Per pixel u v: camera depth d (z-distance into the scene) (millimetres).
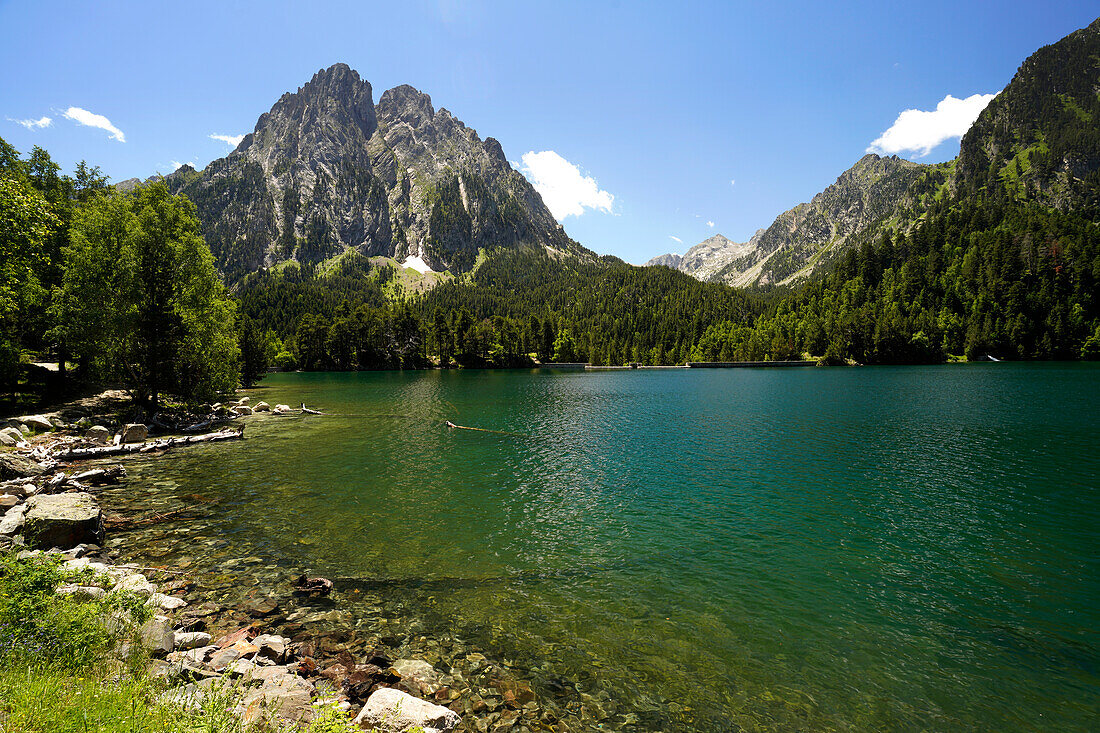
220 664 9508
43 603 8734
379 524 20062
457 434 41719
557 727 9047
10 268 28594
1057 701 10367
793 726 9461
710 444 37094
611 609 13625
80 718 5875
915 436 39156
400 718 8203
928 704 10203
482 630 12359
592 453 34156
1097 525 20250
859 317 174500
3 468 22922
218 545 17484
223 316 48125
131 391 43312
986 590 15047
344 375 145250
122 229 38656
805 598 14453
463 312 191125
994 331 164750
